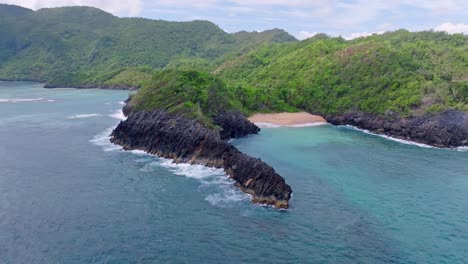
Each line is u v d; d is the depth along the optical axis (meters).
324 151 102.44
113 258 50.56
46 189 73.69
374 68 158.88
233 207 65.94
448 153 104.88
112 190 73.19
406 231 58.53
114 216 62.25
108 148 103.69
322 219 61.88
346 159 95.06
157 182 77.44
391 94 140.12
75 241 54.69
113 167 87.00
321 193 72.12
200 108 114.19
